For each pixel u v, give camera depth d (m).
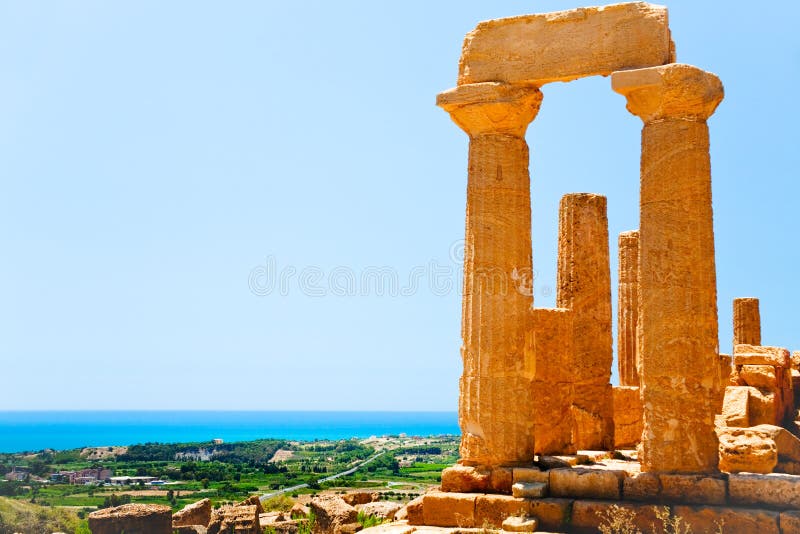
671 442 13.65
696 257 13.95
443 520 14.55
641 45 14.62
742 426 17.45
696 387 13.70
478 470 14.94
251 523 26.53
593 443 19.69
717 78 14.58
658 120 14.37
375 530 14.01
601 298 20.45
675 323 13.85
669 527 13.00
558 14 15.40
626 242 23.62
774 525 12.31
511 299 15.34
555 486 14.23
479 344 15.35
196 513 31.41
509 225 15.53
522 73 15.56
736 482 12.99
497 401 15.12
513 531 13.10
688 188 14.06
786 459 15.45
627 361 23.20
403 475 104.25
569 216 20.73
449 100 15.94
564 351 18.44
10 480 64.44
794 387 21.61
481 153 15.81
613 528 13.10
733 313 26.78
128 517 23.44
